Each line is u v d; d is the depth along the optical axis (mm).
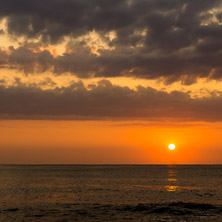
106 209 46406
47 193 67125
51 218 40188
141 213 43125
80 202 53938
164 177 129000
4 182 98062
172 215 41625
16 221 38656
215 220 38719
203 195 64312
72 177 127812
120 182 100000
